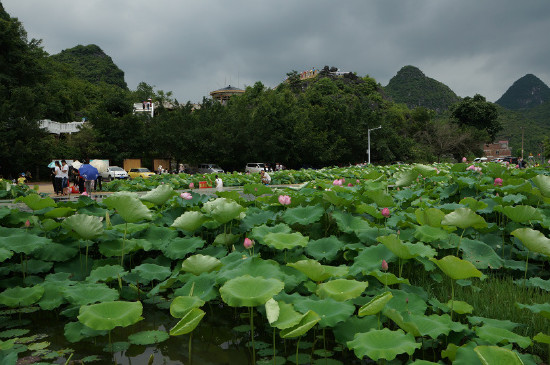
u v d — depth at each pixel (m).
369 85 94.19
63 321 3.71
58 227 5.15
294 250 4.47
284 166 46.69
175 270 4.32
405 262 4.04
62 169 16.25
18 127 31.77
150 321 3.64
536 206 6.31
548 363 2.75
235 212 4.45
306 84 91.00
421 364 2.33
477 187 6.91
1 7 48.00
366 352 2.37
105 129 39.56
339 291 2.95
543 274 4.46
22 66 38.84
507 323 2.97
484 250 4.27
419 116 73.50
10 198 13.66
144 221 5.55
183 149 40.94
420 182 10.25
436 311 3.24
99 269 4.08
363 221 4.94
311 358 2.94
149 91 72.81
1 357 2.55
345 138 54.03
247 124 44.38
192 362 2.86
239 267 3.42
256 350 3.07
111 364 2.84
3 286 4.09
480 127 79.25
